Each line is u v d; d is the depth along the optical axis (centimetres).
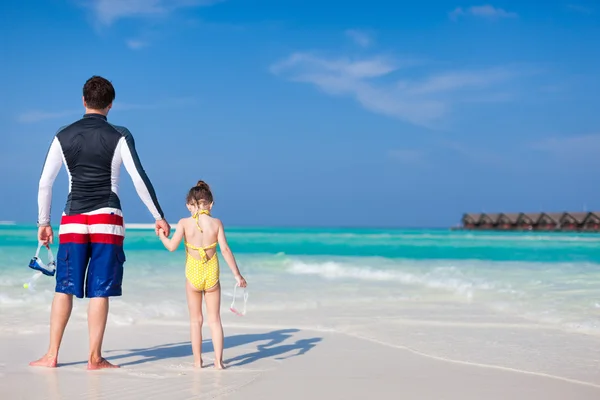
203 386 412
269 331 660
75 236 464
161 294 913
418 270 1345
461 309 817
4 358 499
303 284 1098
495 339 606
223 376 446
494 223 7662
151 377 440
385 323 707
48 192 482
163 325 688
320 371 465
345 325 693
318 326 688
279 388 409
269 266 1473
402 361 505
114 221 473
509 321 718
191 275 481
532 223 7156
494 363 496
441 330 660
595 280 1130
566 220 6681
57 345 475
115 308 771
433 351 547
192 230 486
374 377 445
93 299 466
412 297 934
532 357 520
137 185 477
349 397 387
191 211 501
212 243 488
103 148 467
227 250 493
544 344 579
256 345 581
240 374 453
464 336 623
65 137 468
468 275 1235
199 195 495
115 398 379
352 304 868
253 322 715
